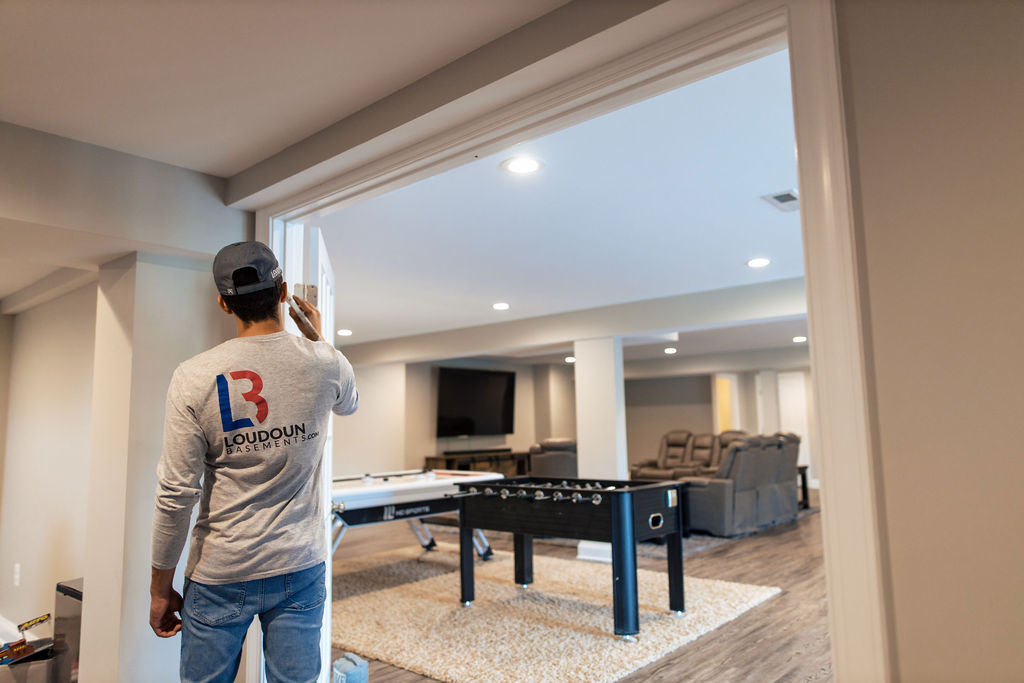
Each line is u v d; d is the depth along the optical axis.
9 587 4.18
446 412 10.20
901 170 1.15
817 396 1.21
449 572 5.37
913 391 1.12
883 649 1.11
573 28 1.54
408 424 9.80
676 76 1.56
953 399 1.08
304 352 1.56
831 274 1.21
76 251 2.49
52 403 3.87
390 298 5.77
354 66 1.80
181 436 1.42
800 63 1.29
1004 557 1.02
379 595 4.63
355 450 9.12
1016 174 1.04
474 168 2.83
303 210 2.49
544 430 11.98
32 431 4.09
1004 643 1.01
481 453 10.52
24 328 4.35
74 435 3.58
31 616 3.87
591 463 6.30
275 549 1.45
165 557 1.44
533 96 1.75
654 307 5.97
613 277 5.05
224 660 1.44
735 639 3.55
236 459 1.45
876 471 1.14
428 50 1.74
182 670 1.44
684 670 3.11
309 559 1.50
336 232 3.79
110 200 2.29
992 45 1.08
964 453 1.06
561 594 4.59
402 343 8.29
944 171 1.11
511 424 11.29
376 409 9.40
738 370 10.93
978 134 1.08
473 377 10.67
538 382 12.15
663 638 3.55
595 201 3.28
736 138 2.56
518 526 4.07
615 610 3.60
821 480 1.20
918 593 1.09
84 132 2.17
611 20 1.47
